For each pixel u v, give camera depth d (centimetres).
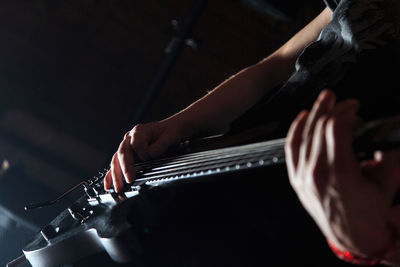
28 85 389
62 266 130
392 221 88
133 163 128
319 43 125
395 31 115
